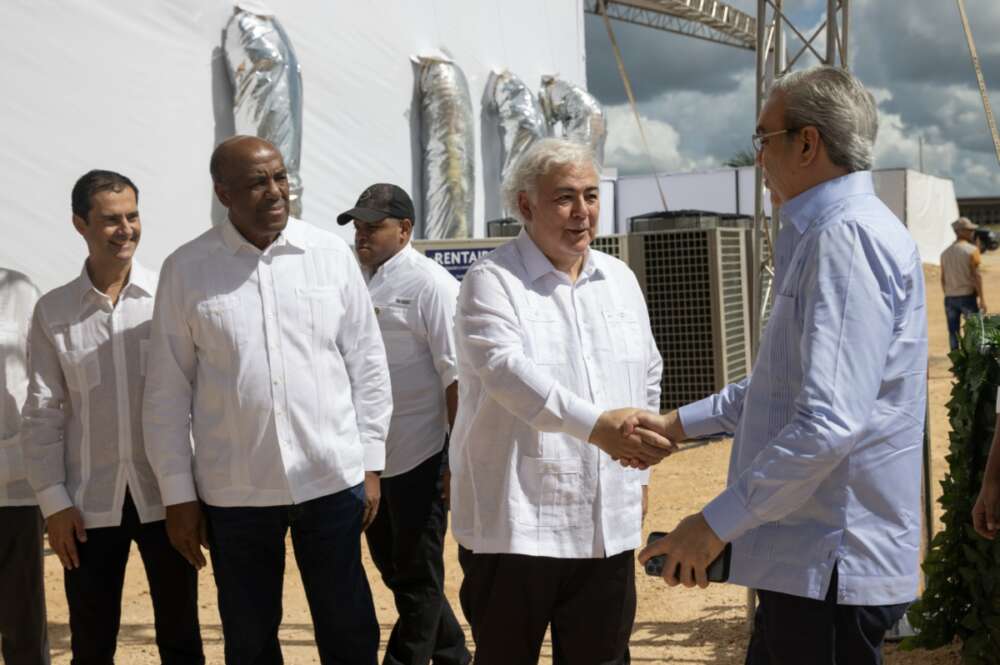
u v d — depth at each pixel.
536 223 3.12
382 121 10.27
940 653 4.64
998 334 4.31
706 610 5.42
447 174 10.69
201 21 8.48
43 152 7.49
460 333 3.15
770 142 2.54
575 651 3.21
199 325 3.41
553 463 3.06
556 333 3.12
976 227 14.30
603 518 3.11
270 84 8.53
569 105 12.76
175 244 8.32
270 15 8.75
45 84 7.50
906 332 2.40
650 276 10.48
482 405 3.11
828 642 2.45
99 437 3.73
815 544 2.42
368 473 3.74
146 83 8.11
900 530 2.43
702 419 2.92
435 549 4.38
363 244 4.48
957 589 4.47
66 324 3.72
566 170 3.06
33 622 4.03
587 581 3.17
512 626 3.12
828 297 2.31
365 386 3.72
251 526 3.44
